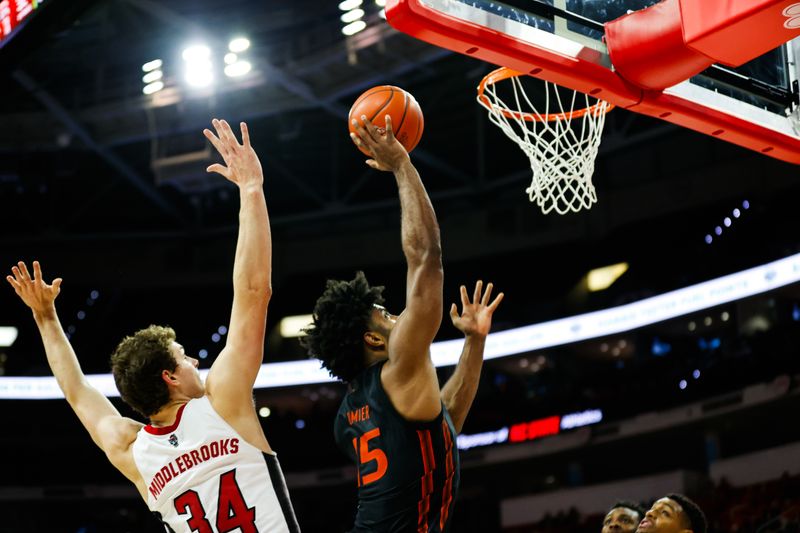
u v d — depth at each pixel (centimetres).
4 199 2066
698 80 473
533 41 423
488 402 1895
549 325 1847
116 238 2158
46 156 1878
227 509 271
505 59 420
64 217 2153
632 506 455
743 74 493
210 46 1639
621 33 443
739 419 1602
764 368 1541
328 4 1579
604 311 1789
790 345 1552
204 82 1661
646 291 1900
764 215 1803
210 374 286
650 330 1914
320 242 2161
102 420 306
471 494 1944
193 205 2130
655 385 1692
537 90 1623
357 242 2142
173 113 1750
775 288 1555
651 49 431
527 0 428
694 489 1588
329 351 291
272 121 1853
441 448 272
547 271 2077
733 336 1861
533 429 1800
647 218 1894
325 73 1636
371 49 1566
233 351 285
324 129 1895
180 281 2170
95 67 1745
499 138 1977
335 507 1991
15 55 728
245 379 283
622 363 2053
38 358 2109
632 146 1862
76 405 312
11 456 1997
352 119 347
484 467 1877
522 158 2008
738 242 1828
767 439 1642
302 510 1994
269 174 2081
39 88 1683
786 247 1744
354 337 290
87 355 2167
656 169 1902
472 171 2077
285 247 2172
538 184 505
